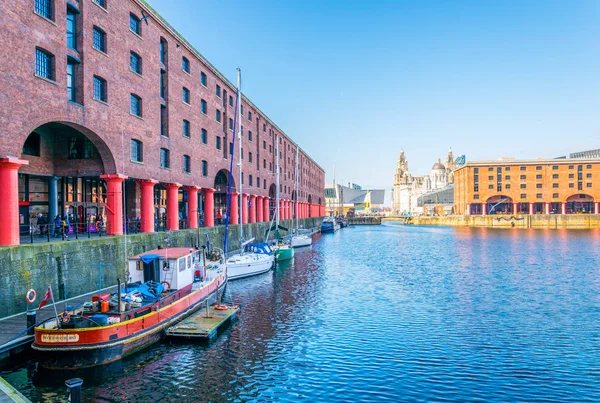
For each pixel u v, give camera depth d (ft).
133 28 100.37
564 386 48.21
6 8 62.28
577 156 506.07
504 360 55.77
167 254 71.10
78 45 80.18
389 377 50.47
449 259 163.32
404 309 82.17
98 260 77.82
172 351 57.88
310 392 46.62
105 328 50.85
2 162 61.57
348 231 382.22
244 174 183.01
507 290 101.19
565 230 344.90
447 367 53.47
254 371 51.96
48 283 65.67
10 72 63.00
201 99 139.33
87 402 43.57
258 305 84.74
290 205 286.66
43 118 69.82
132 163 96.27
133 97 99.55
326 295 94.43
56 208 98.12
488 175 399.24
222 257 107.65
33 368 50.34
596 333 66.90
